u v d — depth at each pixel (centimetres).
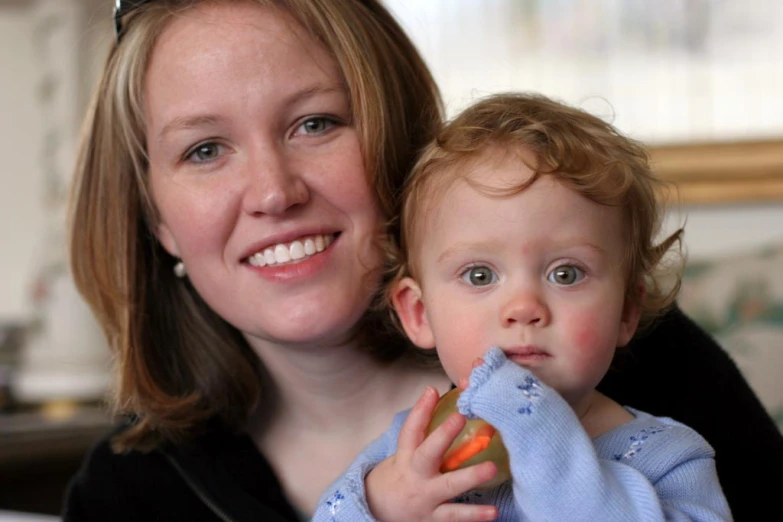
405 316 127
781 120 258
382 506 108
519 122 121
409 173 132
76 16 294
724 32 261
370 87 135
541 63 277
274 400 153
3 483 233
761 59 259
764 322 197
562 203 111
